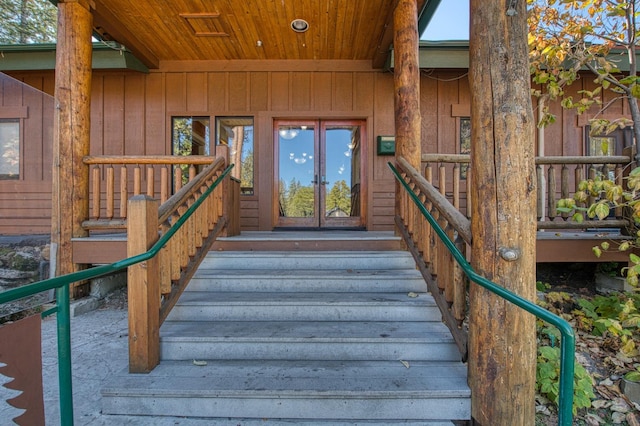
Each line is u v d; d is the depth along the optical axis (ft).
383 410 6.03
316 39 16.25
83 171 12.35
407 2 11.58
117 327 10.47
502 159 5.58
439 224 7.97
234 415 6.09
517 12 5.57
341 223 19.04
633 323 7.64
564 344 3.79
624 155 11.53
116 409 6.15
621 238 11.27
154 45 16.80
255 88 18.75
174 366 6.97
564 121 18.67
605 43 10.41
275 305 8.54
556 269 14.37
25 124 16.46
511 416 5.50
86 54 12.34
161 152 18.75
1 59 17.24
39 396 4.31
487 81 5.69
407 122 11.46
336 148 19.20
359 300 8.68
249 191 18.93
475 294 5.92
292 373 6.66
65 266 11.96
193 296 9.21
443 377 6.48
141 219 6.63
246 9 13.66
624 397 7.52
